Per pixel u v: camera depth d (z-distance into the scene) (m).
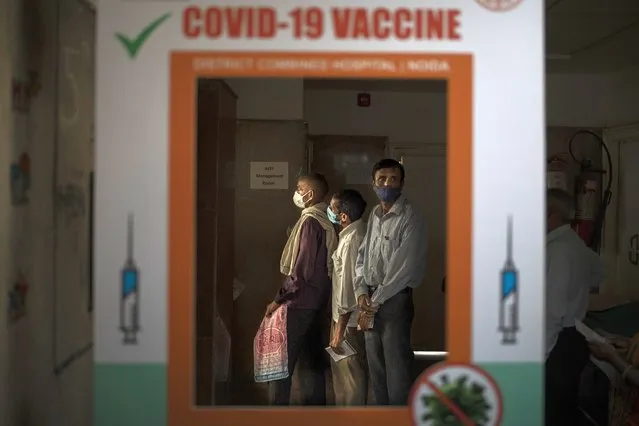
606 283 4.73
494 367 1.49
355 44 1.49
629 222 4.64
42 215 1.90
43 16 1.88
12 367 1.71
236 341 3.16
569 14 3.37
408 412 1.54
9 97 1.69
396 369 2.49
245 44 1.48
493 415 1.50
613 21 3.49
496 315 1.49
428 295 2.28
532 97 1.48
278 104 3.09
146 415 1.49
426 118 2.17
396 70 1.49
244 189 3.25
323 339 2.92
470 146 1.48
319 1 1.49
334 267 2.86
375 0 1.49
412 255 2.53
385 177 2.69
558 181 4.79
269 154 3.23
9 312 1.69
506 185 1.48
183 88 1.48
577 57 4.33
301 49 1.49
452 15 1.49
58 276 2.01
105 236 1.47
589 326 3.31
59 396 2.03
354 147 3.24
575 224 4.70
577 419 3.12
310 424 1.53
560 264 2.96
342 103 3.13
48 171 1.93
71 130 2.09
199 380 2.34
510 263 1.49
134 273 1.47
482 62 1.48
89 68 2.24
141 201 1.47
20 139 1.75
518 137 1.48
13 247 1.71
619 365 2.85
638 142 4.54
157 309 1.48
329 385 2.56
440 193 1.85
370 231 2.76
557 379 3.02
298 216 3.27
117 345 1.48
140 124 1.47
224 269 2.83
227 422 1.51
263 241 3.26
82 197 2.19
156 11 1.48
